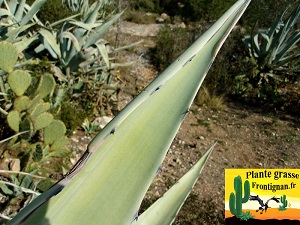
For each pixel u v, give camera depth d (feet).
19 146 9.86
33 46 16.83
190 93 2.52
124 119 2.54
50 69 15.31
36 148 8.89
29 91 10.60
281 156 15.02
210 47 2.46
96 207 2.61
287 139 16.62
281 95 20.95
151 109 2.57
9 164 9.31
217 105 19.12
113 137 2.55
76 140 12.96
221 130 16.84
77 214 2.59
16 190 8.62
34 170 9.05
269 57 23.21
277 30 24.31
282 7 37.11
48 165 10.96
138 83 20.83
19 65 13.12
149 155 2.61
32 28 15.97
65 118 12.84
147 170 2.61
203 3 43.37
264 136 16.75
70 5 25.14
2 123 10.52
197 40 2.49
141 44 28.53
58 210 2.54
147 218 3.55
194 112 18.37
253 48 23.62
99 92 15.44
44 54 16.84
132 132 2.58
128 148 2.59
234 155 14.62
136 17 40.52
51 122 9.27
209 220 10.40
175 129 2.56
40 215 2.46
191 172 3.72
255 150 15.30
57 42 15.57
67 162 11.37
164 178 12.17
